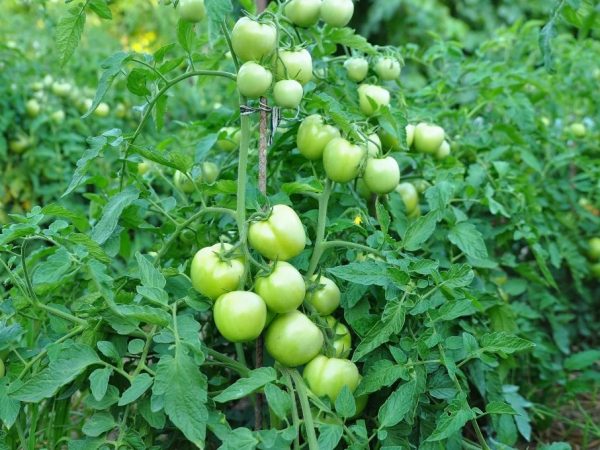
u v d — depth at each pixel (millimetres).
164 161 799
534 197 1248
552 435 1264
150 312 656
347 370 726
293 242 707
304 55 748
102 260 737
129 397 636
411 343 744
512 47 1583
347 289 799
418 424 806
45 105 1788
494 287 1137
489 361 727
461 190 1089
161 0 774
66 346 709
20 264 843
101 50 2119
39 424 828
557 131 1599
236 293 682
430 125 1000
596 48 1703
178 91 1993
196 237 916
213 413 677
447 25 3279
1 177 1727
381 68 932
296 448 665
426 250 1007
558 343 1337
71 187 780
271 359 891
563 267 1525
